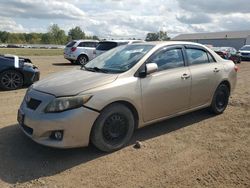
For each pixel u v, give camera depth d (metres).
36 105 4.51
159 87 5.21
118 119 4.76
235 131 5.82
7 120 6.26
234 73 6.96
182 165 4.41
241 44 64.25
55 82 4.81
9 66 9.73
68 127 4.26
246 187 3.85
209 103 6.45
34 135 4.41
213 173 4.19
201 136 5.54
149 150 4.89
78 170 4.22
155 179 4.02
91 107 4.39
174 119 6.45
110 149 4.73
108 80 4.70
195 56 6.13
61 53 41.59
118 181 3.95
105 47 16.59
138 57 5.23
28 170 4.19
